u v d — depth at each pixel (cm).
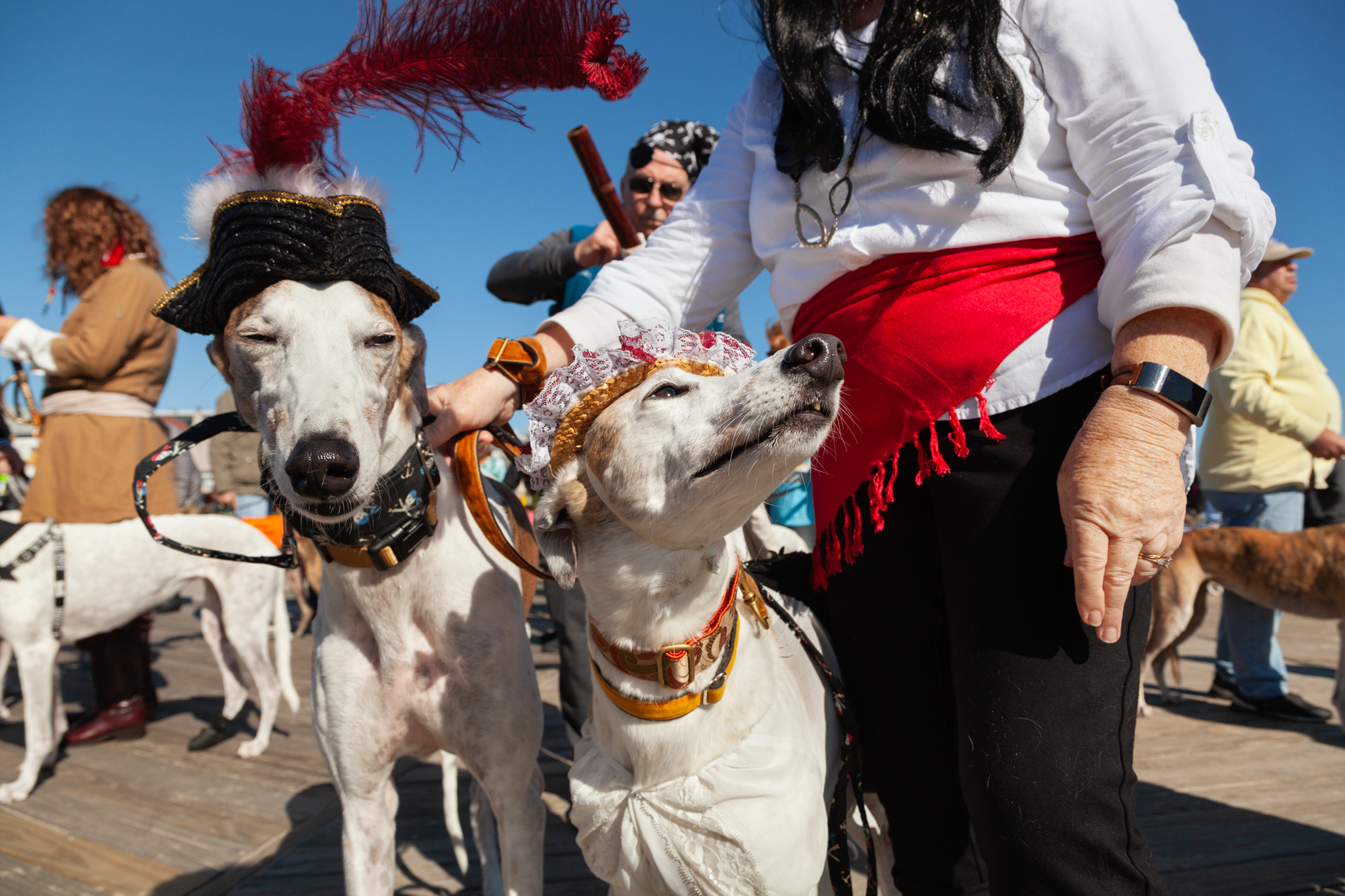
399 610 159
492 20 145
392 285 149
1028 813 105
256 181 148
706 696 118
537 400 133
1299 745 346
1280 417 363
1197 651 567
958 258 116
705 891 113
